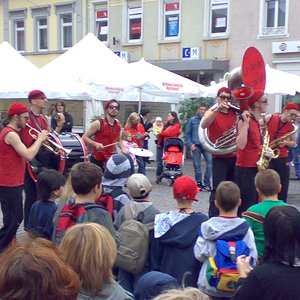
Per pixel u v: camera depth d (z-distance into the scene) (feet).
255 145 20.30
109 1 77.92
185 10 70.54
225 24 67.82
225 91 21.08
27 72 36.78
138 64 42.86
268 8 63.93
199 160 40.47
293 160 46.91
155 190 39.65
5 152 20.16
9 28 90.99
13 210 20.48
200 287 12.94
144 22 74.54
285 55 62.44
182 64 68.13
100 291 8.59
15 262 5.75
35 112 23.47
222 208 13.38
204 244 13.03
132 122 41.14
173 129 42.60
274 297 8.84
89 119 59.31
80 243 8.63
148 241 14.02
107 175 16.97
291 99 61.46
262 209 14.56
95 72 37.73
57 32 84.17
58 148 23.88
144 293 9.56
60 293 5.72
